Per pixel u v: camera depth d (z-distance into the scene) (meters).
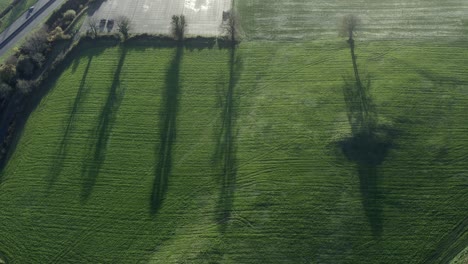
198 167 58.81
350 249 49.12
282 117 63.56
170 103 67.38
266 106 65.44
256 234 51.16
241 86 68.88
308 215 52.16
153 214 54.41
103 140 63.28
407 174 54.97
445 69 67.62
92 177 59.00
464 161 55.72
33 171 60.78
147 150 61.44
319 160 57.56
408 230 50.12
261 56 73.62
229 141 61.44
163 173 58.56
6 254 53.00
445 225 50.25
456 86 64.75
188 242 51.34
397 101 63.50
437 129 59.47
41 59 76.31
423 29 75.75
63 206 56.34
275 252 49.59
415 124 60.28
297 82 68.50
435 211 51.44
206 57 74.50
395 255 48.38
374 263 47.97
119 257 51.12
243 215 53.00
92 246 52.41
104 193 57.09
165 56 75.38
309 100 65.38
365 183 54.50
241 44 76.31
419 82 65.94
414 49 71.94
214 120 64.44
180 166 59.16
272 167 57.56
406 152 57.22
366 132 59.69
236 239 50.94
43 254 52.47
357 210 52.09
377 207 52.22
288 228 51.28
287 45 75.44
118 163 60.25
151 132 63.66
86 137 63.97
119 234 53.06
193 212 54.16
